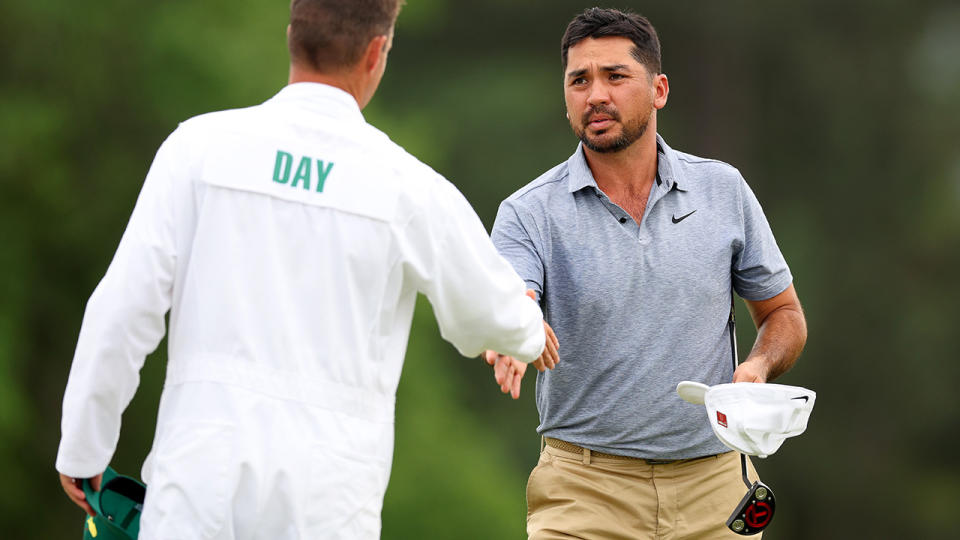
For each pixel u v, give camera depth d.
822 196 91.75
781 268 17.61
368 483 12.88
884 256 90.62
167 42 60.34
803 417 15.49
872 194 91.50
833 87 91.69
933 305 89.19
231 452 12.44
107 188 59.81
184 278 12.91
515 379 15.73
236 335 12.64
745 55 92.38
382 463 13.08
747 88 92.62
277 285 12.77
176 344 12.84
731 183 17.38
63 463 12.98
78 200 59.50
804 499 87.75
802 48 91.38
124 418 58.91
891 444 88.25
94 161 60.06
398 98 87.69
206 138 13.05
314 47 13.37
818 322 87.88
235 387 12.56
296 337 12.72
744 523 15.81
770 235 17.62
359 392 12.89
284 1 66.12
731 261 17.50
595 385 17.03
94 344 12.62
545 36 91.75
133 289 12.63
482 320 13.67
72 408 12.72
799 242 88.88
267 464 12.47
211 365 12.62
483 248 13.67
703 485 17.14
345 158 13.12
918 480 87.81
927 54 95.50
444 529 65.88
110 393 12.72
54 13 58.47
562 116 86.88
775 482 87.88
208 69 60.88
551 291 17.14
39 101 58.69
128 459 59.19
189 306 12.80
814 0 90.00
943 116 92.44
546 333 15.48
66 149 59.34
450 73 90.25
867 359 88.06
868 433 88.12
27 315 59.31
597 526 17.02
